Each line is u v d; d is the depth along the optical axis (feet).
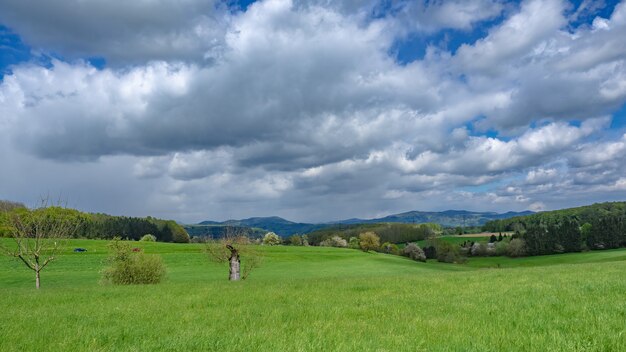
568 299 41.68
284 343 26.16
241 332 30.48
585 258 394.93
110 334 30.96
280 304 46.29
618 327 27.61
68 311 44.65
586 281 58.59
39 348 27.12
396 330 30.09
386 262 335.06
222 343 26.89
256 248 165.58
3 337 30.45
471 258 517.14
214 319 36.91
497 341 25.18
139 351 25.86
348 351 24.04
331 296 53.01
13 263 236.84
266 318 36.68
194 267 261.44
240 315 38.78
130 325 34.83
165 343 27.37
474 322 31.99
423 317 35.24
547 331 27.71
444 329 29.71
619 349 22.56
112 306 48.26
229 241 159.84
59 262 251.39
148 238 487.20
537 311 35.37
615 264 107.34
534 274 79.46
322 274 234.38
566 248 469.57
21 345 27.86
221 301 49.96
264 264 299.58
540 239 482.69
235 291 61.62
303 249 414.62
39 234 123.85
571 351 22.39
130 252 130.00
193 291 63.21
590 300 40.42
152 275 129.08
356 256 376.48
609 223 466.70
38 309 46.96
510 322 31.40
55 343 28.17
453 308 39.60
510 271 96.89
